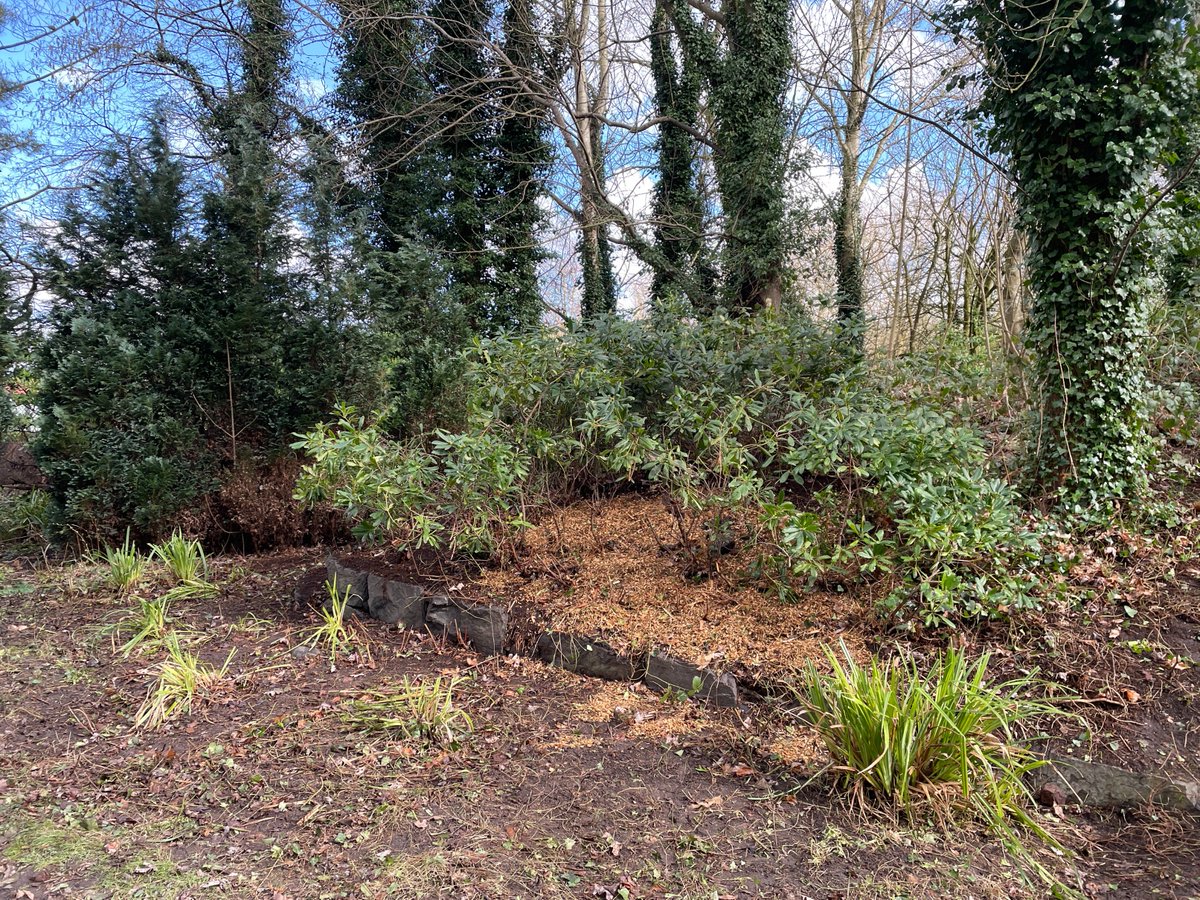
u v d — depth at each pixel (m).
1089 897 2.27
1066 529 4.37
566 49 12.66
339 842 2.51
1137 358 4.56
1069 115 4.35
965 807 2.55
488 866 2.38
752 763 2.89
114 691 3.77
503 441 4.50
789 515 3.40
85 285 6.55
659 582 4.10
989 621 3.47
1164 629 3.52
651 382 5.09
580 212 13.67
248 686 3.73
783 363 4.93
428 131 11.98
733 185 11.48
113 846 2.52
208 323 6.55
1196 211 4.81
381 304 7.39
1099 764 2.80
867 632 3.47
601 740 3.12
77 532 5.97
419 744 3.12
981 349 8.70
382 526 4.50
